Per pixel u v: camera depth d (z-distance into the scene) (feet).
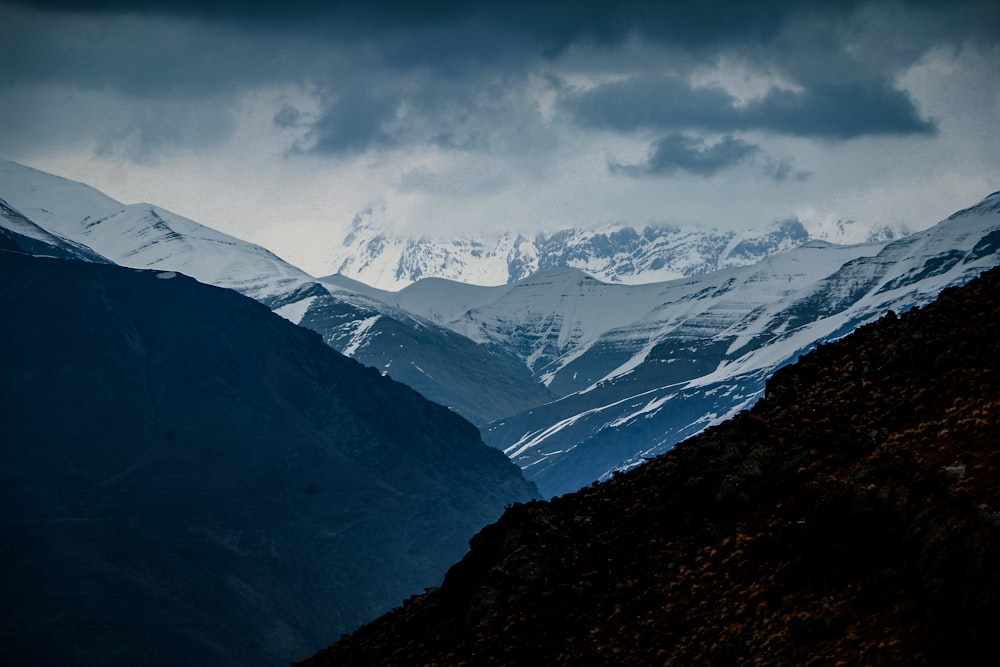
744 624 313.53
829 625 296.71
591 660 332.19
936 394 344.08
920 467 312.50
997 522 280.72
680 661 316.19
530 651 348.59
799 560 317.22
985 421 318.86
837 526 313.73
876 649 283.38
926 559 289.53
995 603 269.85
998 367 340.59
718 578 333.21
